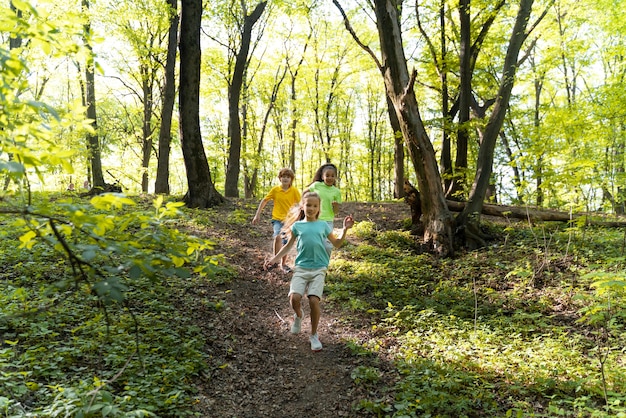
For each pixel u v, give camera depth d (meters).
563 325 6.16
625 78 15.80
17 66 1.90
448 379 4.52
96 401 3.21
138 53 18.42
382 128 35.31
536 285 7.65
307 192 5.39
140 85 23.48
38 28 2.13
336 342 5.74
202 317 5.96
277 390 4.64
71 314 5.23
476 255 9.34
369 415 4.17
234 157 18.34
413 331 6.00
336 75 28.36
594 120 9.63
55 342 4.51
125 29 17.00
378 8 10.05
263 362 5.17
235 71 18.00
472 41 13.91
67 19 2.36
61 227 2.08
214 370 4.73
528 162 8.62
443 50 14.06
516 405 4.14
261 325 6.14
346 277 8.09
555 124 8.48
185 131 12.57
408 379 4.64
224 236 9.94
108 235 2.30
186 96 12.40
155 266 2.13
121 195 1.98
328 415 4.23
